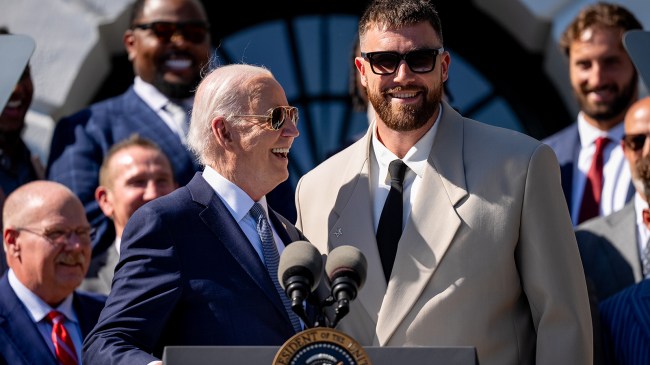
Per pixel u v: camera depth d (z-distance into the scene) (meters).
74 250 7.91
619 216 8.41
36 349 7.66
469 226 6.35
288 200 8.34
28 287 7.84
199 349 4.91
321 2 11.65
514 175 6.41
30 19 11.04
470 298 6.30
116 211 8.55
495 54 11.54
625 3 10.84
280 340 5.99
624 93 9.34
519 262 6.41
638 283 7.82
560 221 6.39
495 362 6.31
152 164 8.55
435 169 6.54
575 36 9.48
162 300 5.87
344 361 4.79
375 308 6.41
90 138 9.23
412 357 4.92
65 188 8.12
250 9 11.65
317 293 6.51
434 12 6.51
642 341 7.61
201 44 9.48
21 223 7.89
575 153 9.45
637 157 8.45
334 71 11.55
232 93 6.25
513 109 11.48
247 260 6.07
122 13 11.08
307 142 11.36
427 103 6.43
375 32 6.45
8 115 9.14
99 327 5.84
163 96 9.38
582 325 6.29
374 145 6.72
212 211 6.15
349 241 6.54
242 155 6.23
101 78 11.33
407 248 6.41
